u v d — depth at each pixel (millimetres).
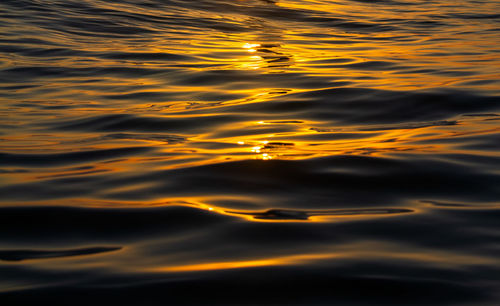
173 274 2551
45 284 2477
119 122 5809
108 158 4523
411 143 4789
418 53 10211
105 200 3525
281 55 10016
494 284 2465
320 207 3393
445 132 5168
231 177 3914
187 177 3930
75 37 11234
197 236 2977
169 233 3023
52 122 5859
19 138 5250
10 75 8180
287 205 3422
